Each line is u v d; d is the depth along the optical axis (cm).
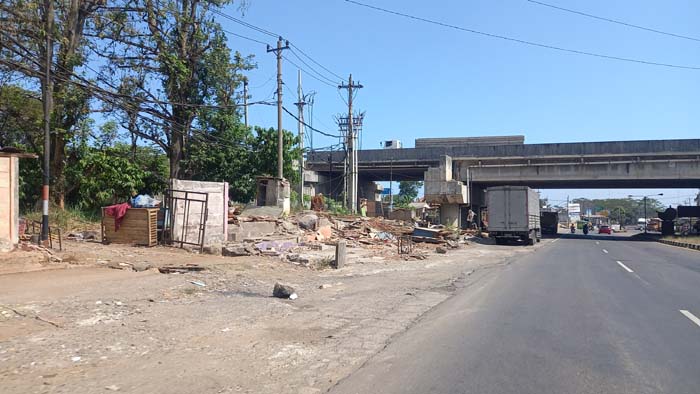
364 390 571
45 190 1683
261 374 620
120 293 1039
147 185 3075
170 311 920
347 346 757
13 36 2122
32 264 1262
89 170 2708
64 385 549
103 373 592
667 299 1208
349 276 1579
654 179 4625
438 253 2655
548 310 1054
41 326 769
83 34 2595
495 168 4991
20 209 2462
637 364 673
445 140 7288
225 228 2091
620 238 5641
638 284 1487
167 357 663
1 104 2489
